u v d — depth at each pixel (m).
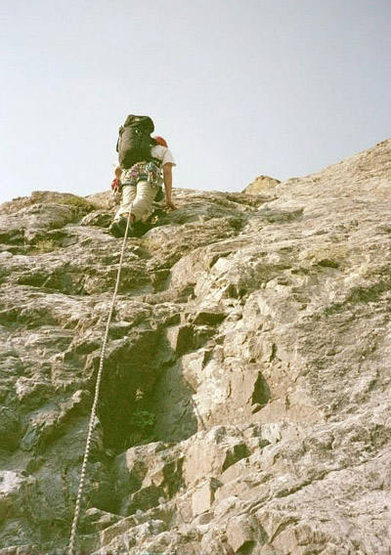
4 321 6.48
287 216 8.91
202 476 4.68
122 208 8.77
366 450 4.36
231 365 5.69
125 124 9.62
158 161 9.27
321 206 9.08
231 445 4.74
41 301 6.72
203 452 4.80
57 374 5.64
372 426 4.51
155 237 8.38
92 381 5.64
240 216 9.21
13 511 4.35
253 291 6.46
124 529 4.29
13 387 5.41
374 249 6.81
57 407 5.31
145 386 5.94
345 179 10.96
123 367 5.88
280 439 4.71
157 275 7.49
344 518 3.73
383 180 10.30
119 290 7.29
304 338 5.55
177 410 5.63
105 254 7.90
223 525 3.93
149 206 8.82
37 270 7.46
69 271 7.54
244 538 3.78
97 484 4.80
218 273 6.96
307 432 4.64
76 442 5.08
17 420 5.16
